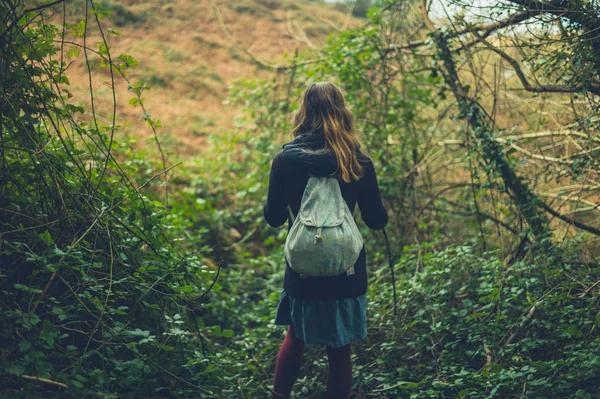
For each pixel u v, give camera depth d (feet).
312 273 7.01
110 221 8.09
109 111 16.72
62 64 7.99
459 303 10.78
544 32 10.20
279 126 17.17
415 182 15.21
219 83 23.53
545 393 7.54
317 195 7.04
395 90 14.93
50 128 10.16
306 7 30.76
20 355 6.52
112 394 6.63
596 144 11.15
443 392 8.39
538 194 11.73
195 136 20.35
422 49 14.47
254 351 10.22
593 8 9.36
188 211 15.12
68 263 7.06
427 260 11.19
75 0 16.55
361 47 14.24
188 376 8.16
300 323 7.39
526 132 14.08
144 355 7.41
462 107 11.80
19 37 7.24
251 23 27.37
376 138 14.89
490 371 8.04
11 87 7.28
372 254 13.96
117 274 8.00
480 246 12.96
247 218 16.47
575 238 10.77
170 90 22.06
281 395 7.90
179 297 8.43
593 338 8.30
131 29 23.15
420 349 9.32
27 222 7.57
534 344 8.34
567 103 11.51
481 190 13.17
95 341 7.34
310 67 16.63
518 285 9.86
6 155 7.84
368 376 8.86
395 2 14.19
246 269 14.93
